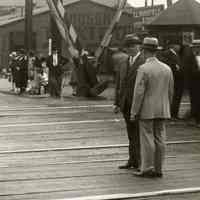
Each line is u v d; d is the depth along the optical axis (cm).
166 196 914
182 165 1144
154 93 995
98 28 6700
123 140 1441
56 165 1134
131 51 1064
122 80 1055
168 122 1777
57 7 2723
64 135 1516
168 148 1338
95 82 2706
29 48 3603
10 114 1991
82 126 1692
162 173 1062
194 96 1742
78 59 2719
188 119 1828
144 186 966
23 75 3073
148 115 991
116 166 1127
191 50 1750
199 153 1280
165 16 2516
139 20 3975
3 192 924
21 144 1373
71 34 2725
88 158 1209
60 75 2770
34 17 6919
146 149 1010
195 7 2506
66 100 2595
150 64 1002
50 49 2972
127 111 1054
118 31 5356
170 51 1736
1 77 6125
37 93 2992
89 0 6638
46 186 963
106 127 1675
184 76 1756
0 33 7131
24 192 923
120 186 966
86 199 879
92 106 2294
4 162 1159
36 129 1625
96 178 1023
